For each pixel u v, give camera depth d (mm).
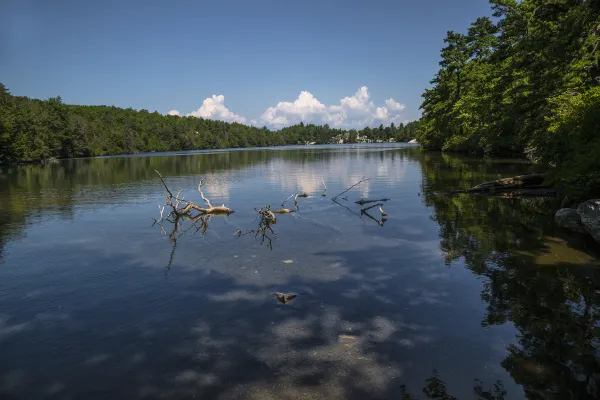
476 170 34656
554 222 14539
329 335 6727
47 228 15453
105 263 10891
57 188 29453
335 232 13938
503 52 31484
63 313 7797
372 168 41594
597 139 14312
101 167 55344
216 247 12281
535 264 10031
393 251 11508
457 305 7805
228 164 55312
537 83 24812
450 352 6141
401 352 6164
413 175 33094
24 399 5230
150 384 5496
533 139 26234
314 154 84250
